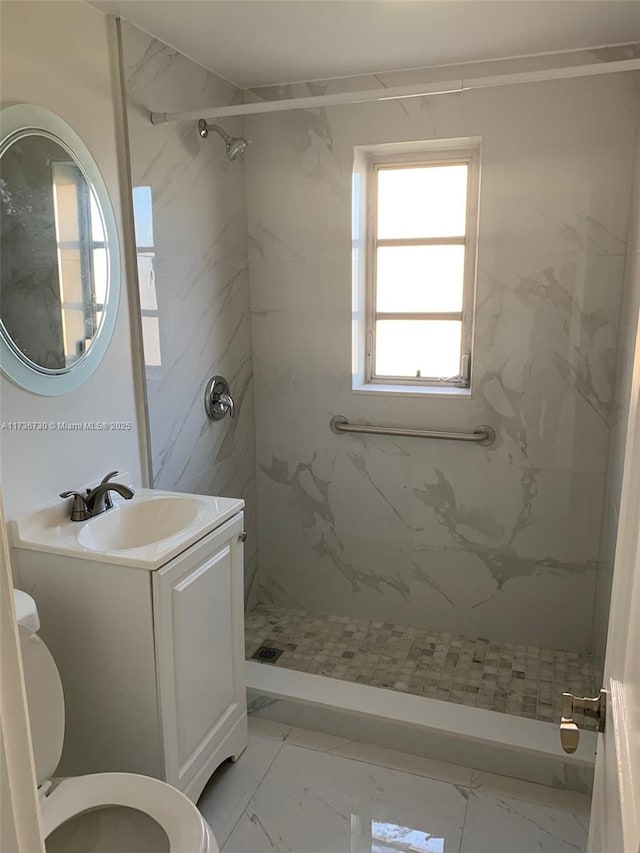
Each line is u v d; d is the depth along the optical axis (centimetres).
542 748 194
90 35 183
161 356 220
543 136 224
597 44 212
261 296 273
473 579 267
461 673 246
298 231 261
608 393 234
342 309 262
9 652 46
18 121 161
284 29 199
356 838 177
